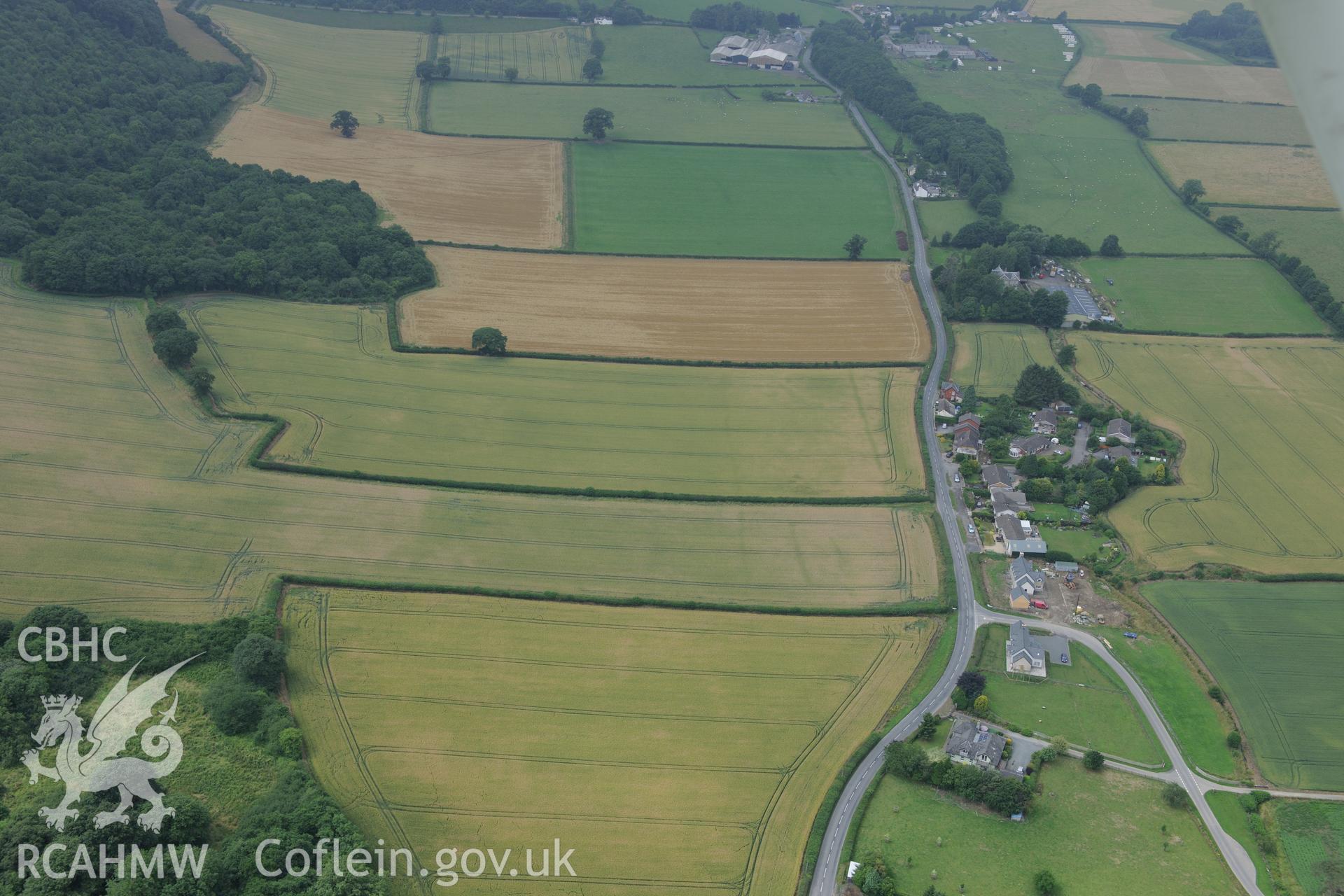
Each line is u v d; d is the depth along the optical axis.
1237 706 149.62
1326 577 173.75
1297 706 149.75
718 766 136.38
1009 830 129.12
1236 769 139.50
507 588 163.38
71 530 168.00
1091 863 125.06
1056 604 168.12
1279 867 125.81
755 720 143.75
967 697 146.88
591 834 126.38
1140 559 179.12
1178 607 168.00
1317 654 159.00
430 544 172.50
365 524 175.75
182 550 166.25
